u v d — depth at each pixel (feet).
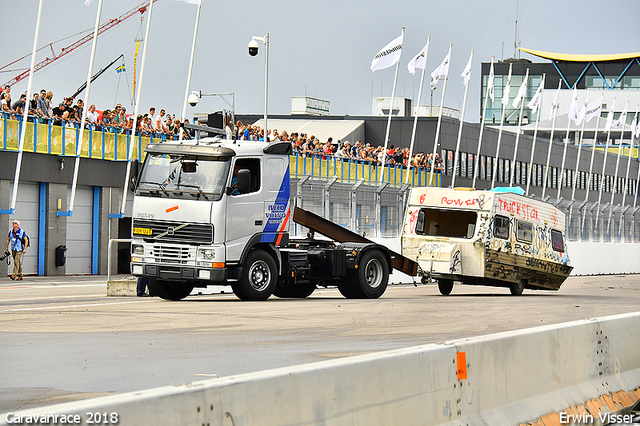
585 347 36.68
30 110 147.84
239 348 48.83
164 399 19.63
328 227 99.50
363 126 296.71
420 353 27.20
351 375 24.52
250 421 21.50
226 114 97.40
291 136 169.27
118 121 164.96
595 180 369.30
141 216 84.23
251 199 84.17
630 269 242.58
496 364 30.60
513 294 123.24
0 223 146.72
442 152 284.20
